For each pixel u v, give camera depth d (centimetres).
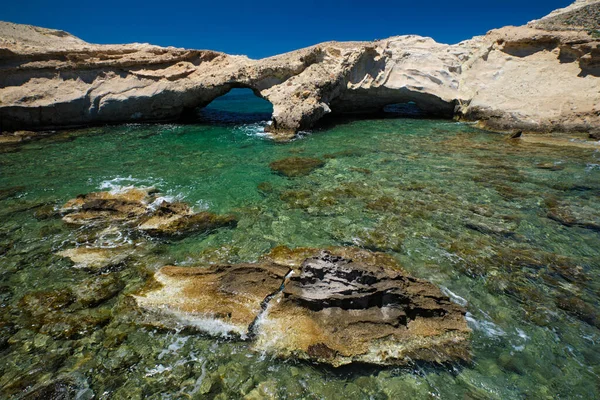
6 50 1892
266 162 1334
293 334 505
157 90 2089
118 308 573
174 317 545
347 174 1187
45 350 495
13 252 736
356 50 2178
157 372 462
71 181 1141
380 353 479
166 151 1505
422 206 938
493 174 1162
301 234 812
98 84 2058
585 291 613
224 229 834
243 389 438
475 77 2162
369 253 720
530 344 502
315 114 1903
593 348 496
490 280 644
